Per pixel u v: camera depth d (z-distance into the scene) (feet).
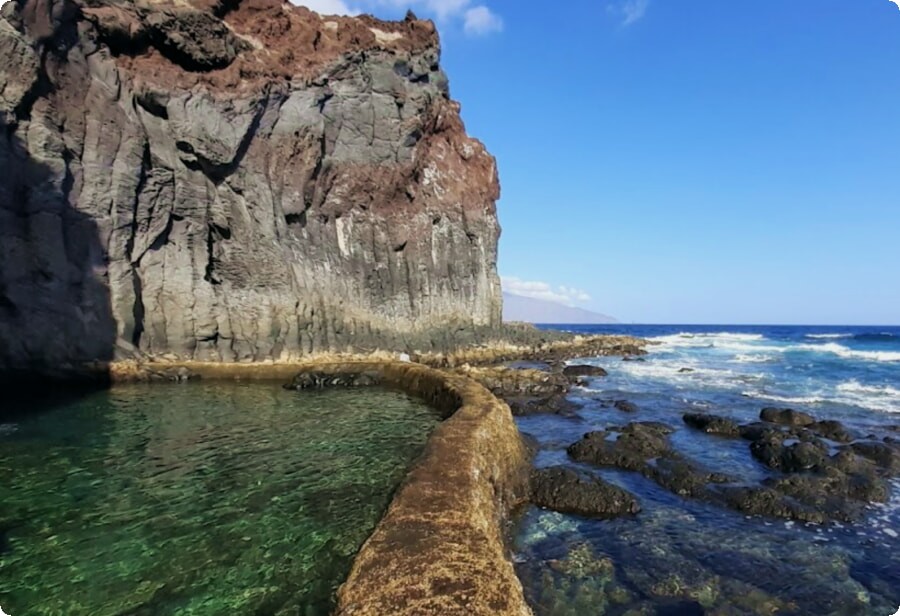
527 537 32.04
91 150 82.33
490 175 170.40
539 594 25.53
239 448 45.73
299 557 26.30
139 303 88.07
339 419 58.23
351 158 127.34
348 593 18.10
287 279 105.91
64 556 25.99
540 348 167.32
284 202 110.83
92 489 34.99
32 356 73.77
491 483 32.48
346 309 119.14
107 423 54.24
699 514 36.35
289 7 129.49
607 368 128.06
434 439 36.55
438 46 158.30
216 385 82.79
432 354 129.18
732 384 99.86
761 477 43.80
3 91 70.54
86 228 80.69
